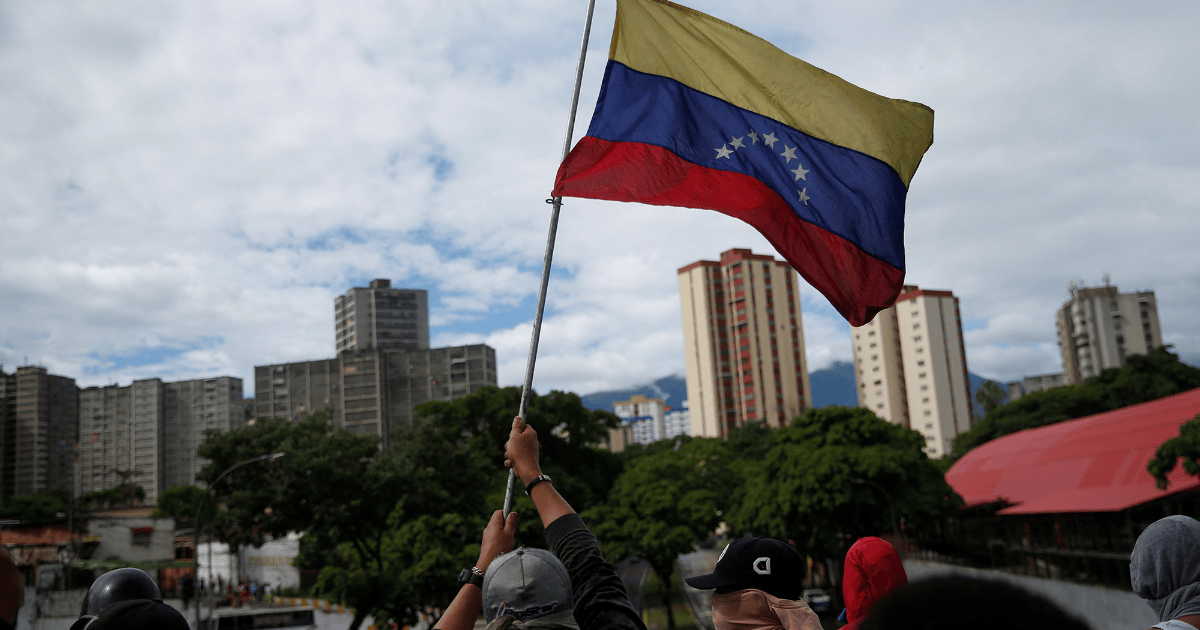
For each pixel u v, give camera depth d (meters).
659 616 52.31
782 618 3.24
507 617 2.09
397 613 33.62
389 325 157.00
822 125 6.02
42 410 142.12
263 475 32.34
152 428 141.25
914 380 144.00
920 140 6.05
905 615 1.17
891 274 5.86
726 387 145.50
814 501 41.94
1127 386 75.94
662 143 5.93
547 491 2.86
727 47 6.14
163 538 61.53
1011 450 54.59
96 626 2.07
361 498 32.94
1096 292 134.75
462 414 56.72
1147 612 29.86
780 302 147.50
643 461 54.19
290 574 66.81
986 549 51.00
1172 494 34.22
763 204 5.85
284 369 121.44
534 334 4.37
